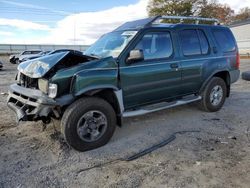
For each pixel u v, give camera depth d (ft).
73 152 12.01
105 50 14.57
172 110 18.70
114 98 12.99
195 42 16.81
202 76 17.11
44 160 11.21
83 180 9.69
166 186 9.23
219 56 18.12
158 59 14.58
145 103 14.62
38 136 13.70
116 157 11.53
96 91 12.28
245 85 29.76
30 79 12.76
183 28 16.20
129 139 13.55
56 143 12.86
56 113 11.89
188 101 16.51
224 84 18.69
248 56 92.38
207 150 12.11
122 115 13.34
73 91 11.55
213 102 18.16
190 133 14.33
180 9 125.08
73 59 13.10
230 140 13.29
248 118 17.02
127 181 9.57
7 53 142.20
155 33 14.61
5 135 13.88
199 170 10.29
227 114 17.97
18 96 12.71
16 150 12.12
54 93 11.25
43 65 12.11
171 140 13.34
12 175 10.00
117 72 12.77
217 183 9.36
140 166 10.70
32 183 9.48
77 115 11.63
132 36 13.89
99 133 12.51
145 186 9.25
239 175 9.87
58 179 9.75
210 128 15.12
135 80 13.52
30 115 11.54
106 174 10.10
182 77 15.84
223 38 18.86
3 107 19.71
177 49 15.61
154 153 11.88
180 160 11.16
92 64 12.18
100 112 12.39
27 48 156.56
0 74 46.98
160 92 14.94
